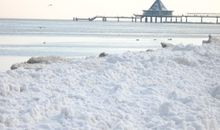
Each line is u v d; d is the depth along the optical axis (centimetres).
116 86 1459
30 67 1909
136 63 1806
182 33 15762
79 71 1741
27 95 1359
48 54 5025
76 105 1250
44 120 1137
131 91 1452
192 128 1104
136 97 1373
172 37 11631
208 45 2295
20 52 5203
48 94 1382
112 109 1230
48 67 1831
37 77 1619
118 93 1387
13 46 6300
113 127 1096
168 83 1588
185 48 2248
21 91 1426
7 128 1054
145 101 1325
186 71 1781
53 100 1261
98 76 1614
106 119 1146
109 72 1645
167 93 1443
